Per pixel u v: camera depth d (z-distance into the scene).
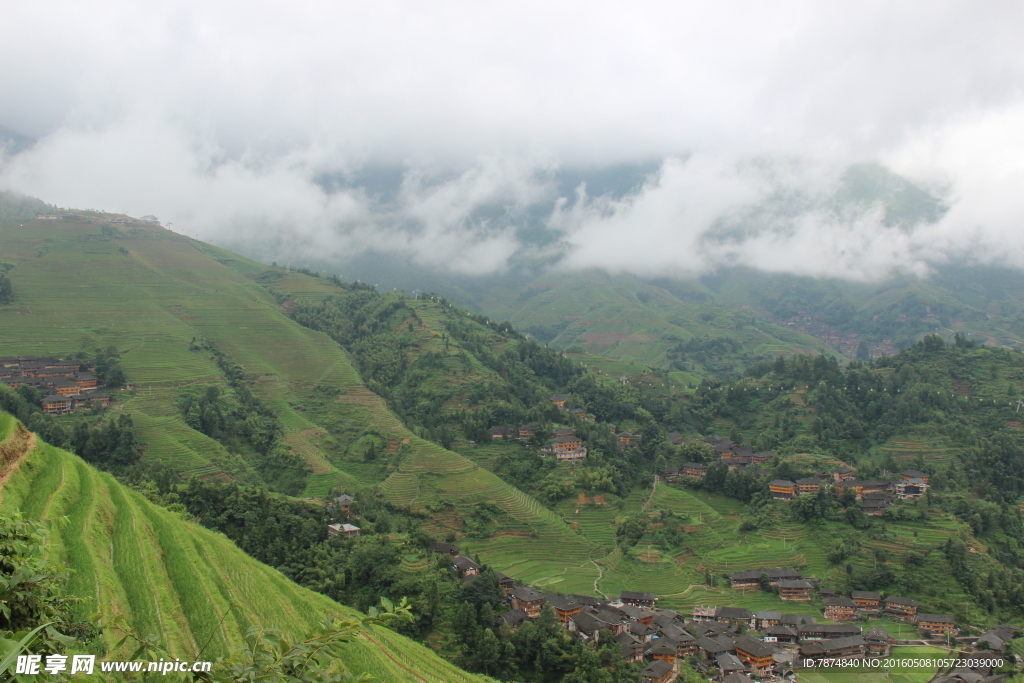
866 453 147.75
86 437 116.81
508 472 145.25
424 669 59.69
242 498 99.19
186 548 47.41
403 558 94.12
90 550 35.78
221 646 35.41
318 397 167.50
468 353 188.88
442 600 86.19
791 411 169.38
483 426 159.12
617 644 82.25
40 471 42.44
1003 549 115.56
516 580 101.00
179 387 151.25
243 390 158.00
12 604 16.31
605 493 138.75
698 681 79.06
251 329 195.88
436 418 163.62
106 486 46.28
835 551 113.12
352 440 150.00
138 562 38.44
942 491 126.75
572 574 109.94
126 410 135.62
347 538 98.50
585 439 156.62
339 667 14.43
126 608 34.00
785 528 123.56
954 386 163.38
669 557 116.94
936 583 104.81
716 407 184.00
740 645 86.56
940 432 145.75
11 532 17.03
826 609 102.62
